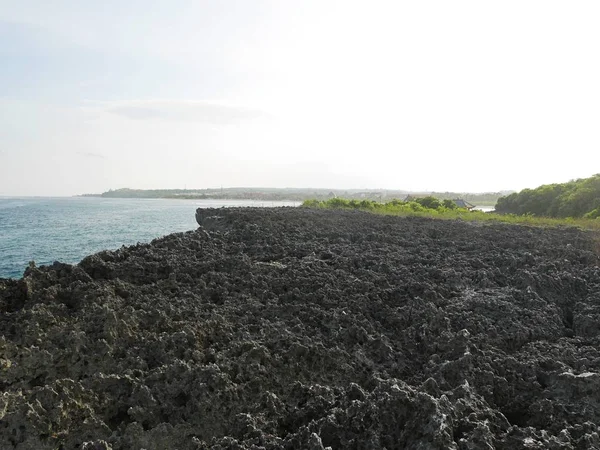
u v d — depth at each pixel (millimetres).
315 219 32188
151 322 11266
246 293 14797
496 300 14406
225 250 20875
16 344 9531
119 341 10227
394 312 13672
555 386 9570
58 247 41438
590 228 29703
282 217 32500
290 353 10352
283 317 13125
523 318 13500
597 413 8719
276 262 19234
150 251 18547
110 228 62688
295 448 7203
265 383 9359
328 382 10164
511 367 10469
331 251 21391
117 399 8477
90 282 13477
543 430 7984
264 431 8039
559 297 15836
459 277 16875
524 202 59062
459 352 11109
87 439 7566
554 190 55906
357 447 7223
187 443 7711
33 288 12969
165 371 8922
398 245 23875
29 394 7883
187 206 163625
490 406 9203
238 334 11430
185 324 11344
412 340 12281
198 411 8203
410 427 7285
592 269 18219
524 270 17297
